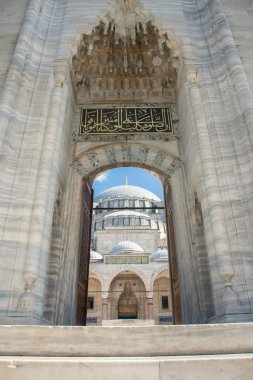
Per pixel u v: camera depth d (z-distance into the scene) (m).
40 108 10.05
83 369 3.84
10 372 3.78
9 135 9.14
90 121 13.20
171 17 12.34
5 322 6.80
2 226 7.98
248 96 9.45
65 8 12.80
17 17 12.46
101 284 48.22
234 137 9.33
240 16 12.71
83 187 12.29
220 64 10.86
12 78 10.00
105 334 4.80
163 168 12.48
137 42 13.52
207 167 8.94
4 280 7.34
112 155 12.60
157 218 63.81
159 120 13.18
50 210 8.80
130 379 3.78
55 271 9.93
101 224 61.22
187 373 3.81
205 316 8.91
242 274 7.39
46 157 9.15
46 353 4.61
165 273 50.00
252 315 6.83
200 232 10.15
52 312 9.34
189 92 10.66
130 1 12.89
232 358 3.92
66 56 11.23
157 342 4.71
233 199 8.36
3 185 8.48
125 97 13.98
